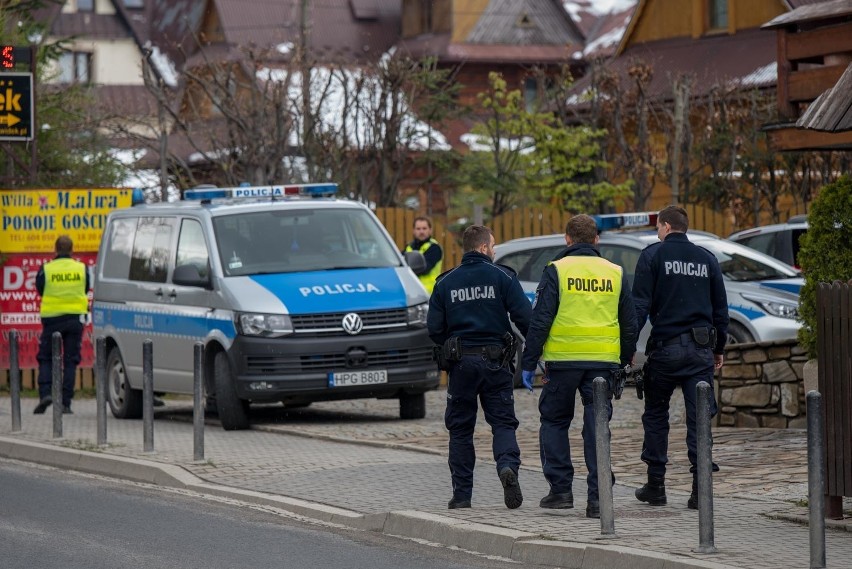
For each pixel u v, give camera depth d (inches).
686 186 2706.7
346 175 2694.4
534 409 1648.6
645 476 1134.4
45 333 1731.1
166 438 1460.4
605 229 1866.4
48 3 2856.8
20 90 2101.4
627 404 1657.2
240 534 971.9
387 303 1514.5
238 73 3627.0
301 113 2716.5
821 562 755.4
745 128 2768.2
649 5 3914.9
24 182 2386.8
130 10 5871.1
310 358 1485.0
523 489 1094.4
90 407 1861.5
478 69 4899.1
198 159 3299.7
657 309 993.5
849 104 1082.1
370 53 4894.2
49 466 1360.7
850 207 1201.4
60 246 1734.7
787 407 1374.3
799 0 3545.8
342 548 922.1
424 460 1251.8
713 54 3676.2
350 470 1205.1
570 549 853.2
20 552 909.8
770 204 2691.9
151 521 1024.2
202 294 1557.6
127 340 1696.6
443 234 2102.6
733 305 1708.9
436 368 1533.0
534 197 3038.9
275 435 1467.8
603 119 2928.2
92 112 2918.3
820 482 756.0
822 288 901.8
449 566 863.7
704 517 825.5
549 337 979.9
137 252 1705.2
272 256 1569.9
